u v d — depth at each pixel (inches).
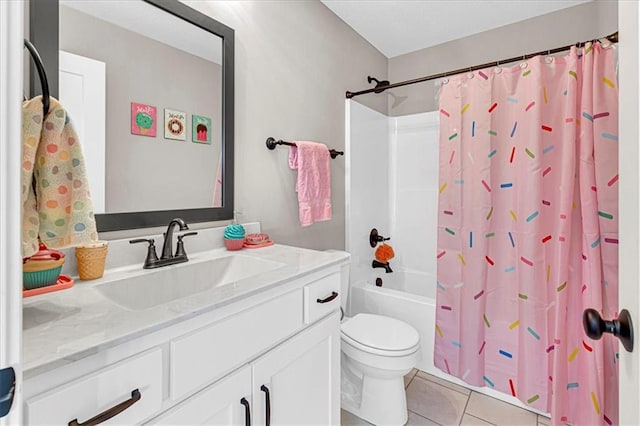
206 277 48.2
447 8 83.4
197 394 29.6
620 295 21.3
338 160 86.5
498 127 67.1
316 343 44.2
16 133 13.1
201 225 54.5
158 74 48.6
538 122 61.9
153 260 44.3
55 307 29.3
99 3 42.6
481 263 68.4
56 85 38.7
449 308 73.1
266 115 65.4
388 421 61.1
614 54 55.7
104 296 33.1
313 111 77.6
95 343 22.4
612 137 55.4
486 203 67.7
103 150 42.9
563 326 59.3
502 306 67.4
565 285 59.3
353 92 89.7
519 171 64.6
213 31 55.3
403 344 59.1
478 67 68.4
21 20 13.1
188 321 28.5
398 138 108.9
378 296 84.5
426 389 73.1
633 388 19.2
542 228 62.4
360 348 59.7
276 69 67.5
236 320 32.8
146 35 47.3
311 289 43.0
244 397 33.9
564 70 61.1
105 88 43.0
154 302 41.7
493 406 67.4
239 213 60.4
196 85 53.4
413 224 106.9
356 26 91.0
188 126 52.4
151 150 48.0
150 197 48.0
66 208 27.2
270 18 66.1
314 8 77.9
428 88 103.7
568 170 58.9
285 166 69.7
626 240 20.2
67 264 39.0
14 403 13.2
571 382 59.8
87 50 41.4
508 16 87.3
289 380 39.9
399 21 89.0
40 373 19.8
